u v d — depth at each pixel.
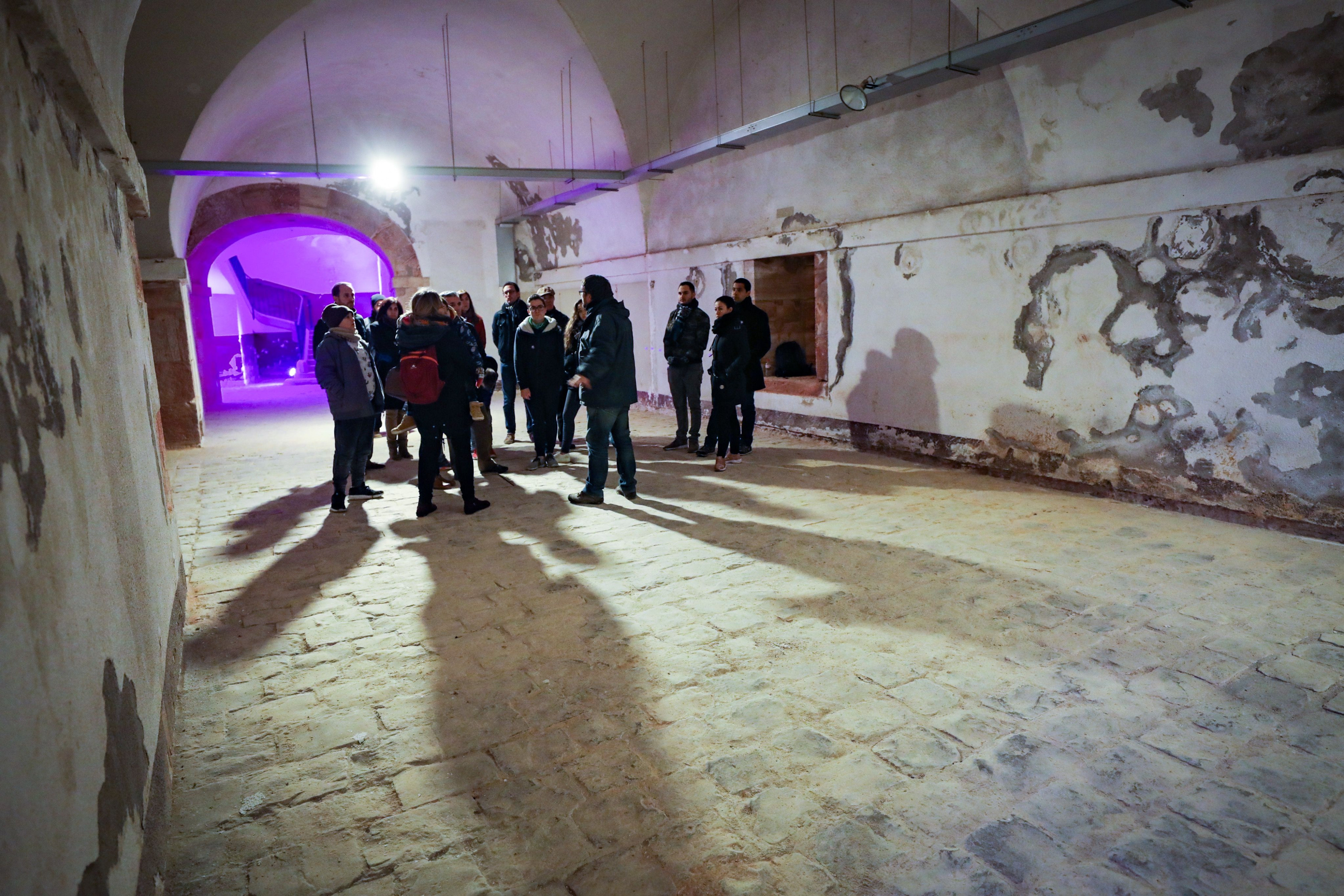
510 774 2.62
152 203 9.17
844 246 8.07
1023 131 6.20
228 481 7.50
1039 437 6.41
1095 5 4.88
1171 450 5.51
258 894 2.10
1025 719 2.88
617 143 10.66
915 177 7.26
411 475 7.49
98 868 1.38
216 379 14.66
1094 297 5.86
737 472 7.21
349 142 12.90
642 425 10.37
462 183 14.59
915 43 6.94
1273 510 4.99
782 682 3.19
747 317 7.76
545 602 4.13
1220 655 3.32
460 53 10.39
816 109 6.94
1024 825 2.30
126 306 3.21
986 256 6.63
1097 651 3.39
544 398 7.49
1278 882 2.06
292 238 23.03
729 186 9.67
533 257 15.00
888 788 2.49
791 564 4.61
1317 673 3.14
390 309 7.88
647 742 2.79
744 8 8.87
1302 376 4.75
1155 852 2.18
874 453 8.02
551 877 2.14
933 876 2.11
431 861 2.21
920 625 3.71
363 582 4.52
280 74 9.69
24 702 1.11
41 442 1.39
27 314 1.42
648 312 11.70
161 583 3.01
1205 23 4.89
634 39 9.19
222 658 3.56
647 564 4.69
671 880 2.12
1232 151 4.95
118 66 3.44
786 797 2.46
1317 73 4.49
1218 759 2.60
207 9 7.54
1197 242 5.18
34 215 1.60
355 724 2.96
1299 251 4.68
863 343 8.04
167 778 2.41
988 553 4.71
